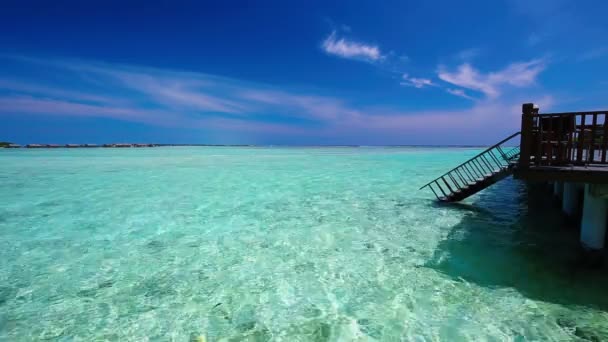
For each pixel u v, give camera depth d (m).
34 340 4.52
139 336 4.60
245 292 5.89
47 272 6.79
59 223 10.64
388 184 19.55
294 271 6.79
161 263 7.29
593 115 5.82
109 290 5.99
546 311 4.89
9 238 9.05
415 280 6.18
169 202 14.08
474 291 5.62
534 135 6.41
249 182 20.62
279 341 4.43
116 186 18.72
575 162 6.08
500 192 15.84
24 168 29.30
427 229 9.62
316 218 11.17
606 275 6.00
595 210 6.47
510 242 8.12
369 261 7.23
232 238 9.05
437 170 28.69
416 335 4.48
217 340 4.48
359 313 5.11
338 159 47.84
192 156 55.41
